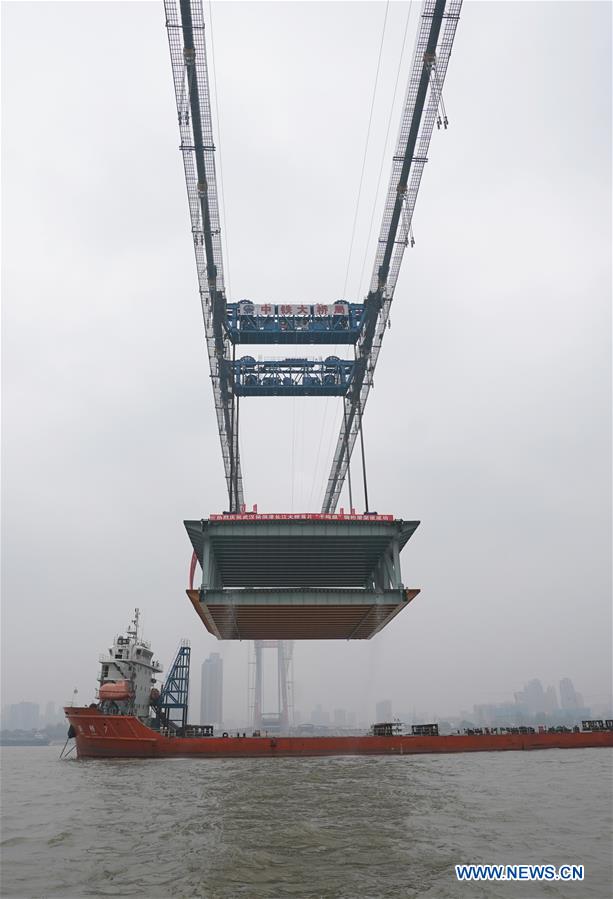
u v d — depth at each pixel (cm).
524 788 4222
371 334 9469
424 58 6744
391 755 7788
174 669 9550
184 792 4338
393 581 7362
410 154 7912
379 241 8781
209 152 7575
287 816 3253
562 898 1955
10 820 3459
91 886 2153
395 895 1980
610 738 8425
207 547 7450
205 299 8794
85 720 7794
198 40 6475
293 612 7656
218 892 2025
